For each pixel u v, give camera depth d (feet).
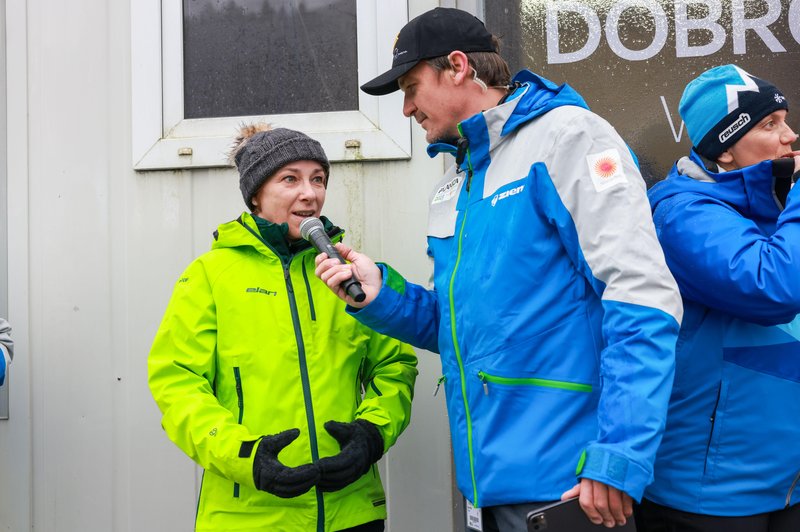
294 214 6.18
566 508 4.38
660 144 7.54
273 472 5.29
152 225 7.89
